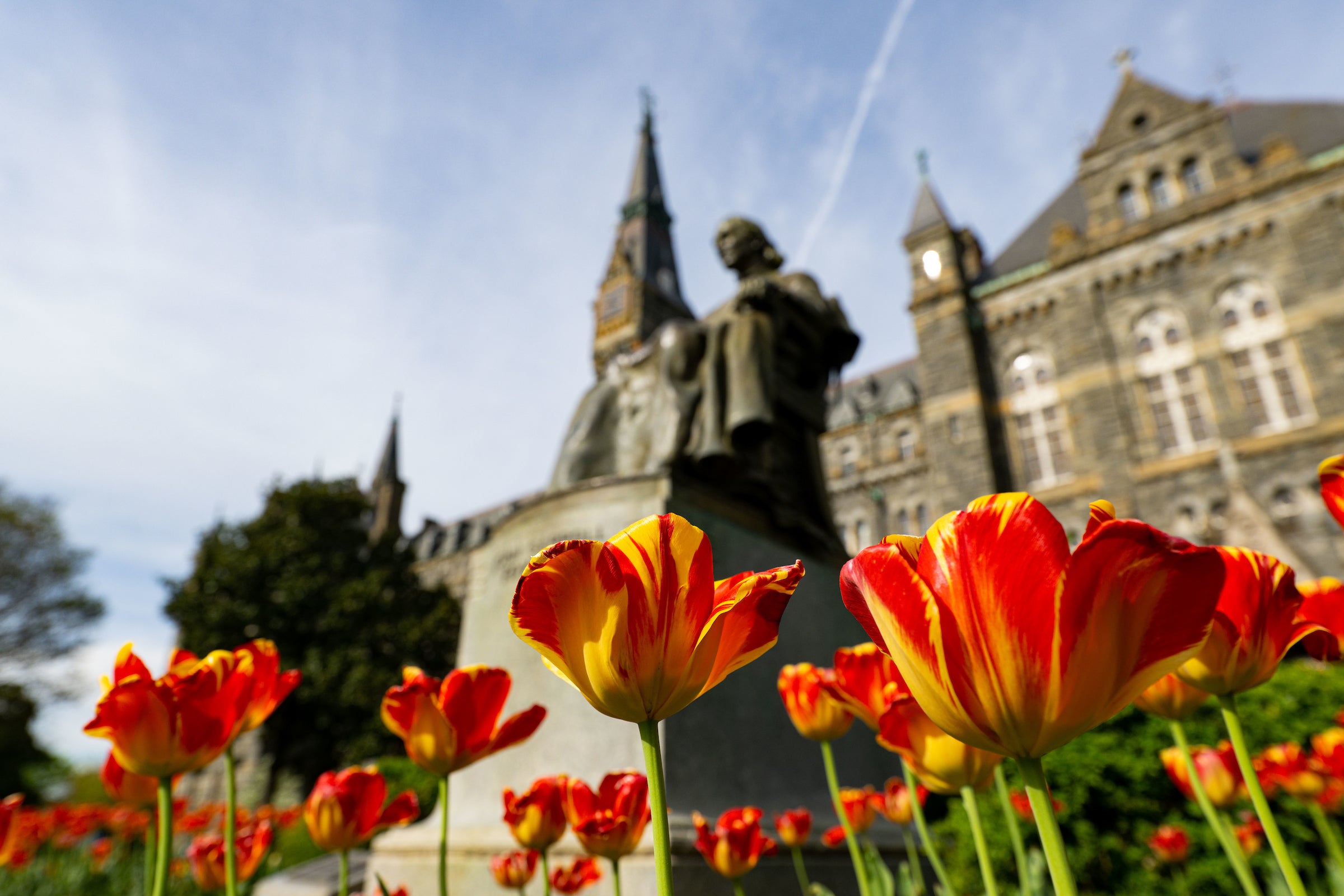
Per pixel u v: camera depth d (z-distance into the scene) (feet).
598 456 16.25
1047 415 104.99
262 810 25.05
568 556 2.60
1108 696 2.14
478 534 183.21
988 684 2.14
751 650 2.90
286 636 84.38
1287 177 95.25
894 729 4.33
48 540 100.07
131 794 5.89
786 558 14.37
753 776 11.01
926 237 120.98
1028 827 16.88
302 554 89.86
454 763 5.02
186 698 4.33
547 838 5.44
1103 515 2.42
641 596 2.61
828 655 13.91
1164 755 6.84
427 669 88.07
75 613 101.14
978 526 2.20
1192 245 99.71
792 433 17.63
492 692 5.08
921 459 124.57
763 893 9.80
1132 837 16.81
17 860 15.11
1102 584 2.09
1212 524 87.97
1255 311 94.48
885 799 8.46
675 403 14.94
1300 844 14.12
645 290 178.19
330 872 19.77
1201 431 93.61
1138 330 101.76
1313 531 82.58
